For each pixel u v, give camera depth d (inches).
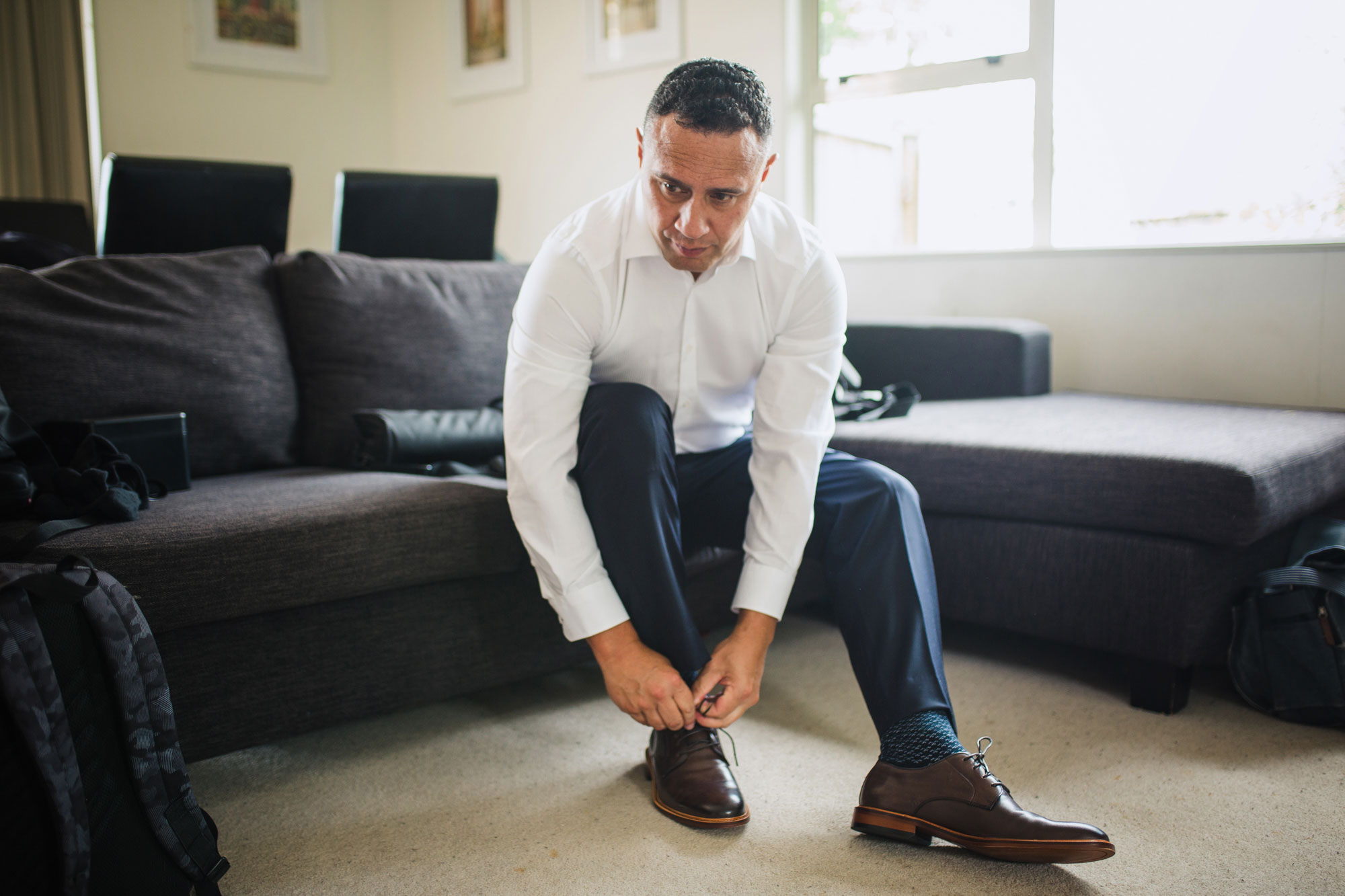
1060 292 117.6
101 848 41.1
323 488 64.7
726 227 49.0
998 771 58.5
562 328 54.1
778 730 65.2
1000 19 123.9
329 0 197.6
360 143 204.8
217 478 73.2
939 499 75.1
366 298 82.3
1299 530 73.6
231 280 79.6
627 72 160.7
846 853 49.9
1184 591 63.9
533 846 51.0
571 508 53.6
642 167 55.5
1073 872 47.6
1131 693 68.1
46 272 73.1
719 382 61.1
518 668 66.6
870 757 61.1
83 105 182.2
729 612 75.5
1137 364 113.2
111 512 53.7
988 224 128.8
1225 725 64.9
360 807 55.7
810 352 57.4
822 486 57.1
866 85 135.9
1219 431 75.0
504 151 185.6
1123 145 116.2
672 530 54.2
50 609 38.8
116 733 41.7
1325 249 99.4
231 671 54.4
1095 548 67.7
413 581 60.2
